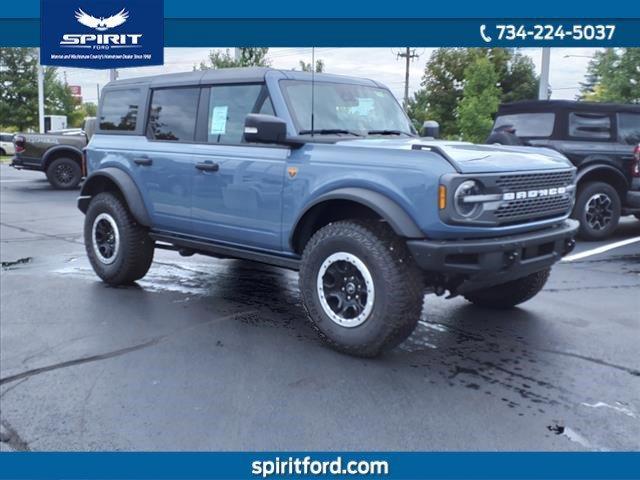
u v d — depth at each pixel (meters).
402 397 3.63
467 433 3.22
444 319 5.14
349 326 4.18
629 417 3.40
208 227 5.24
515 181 4.09
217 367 4.07
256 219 4.83
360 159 4.18
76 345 4.48
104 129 6.32
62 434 3.21
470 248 3.84
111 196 6.06
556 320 5.12
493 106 29.08
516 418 3.38
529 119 9.26
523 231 4.24
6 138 37.84
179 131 5.54
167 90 5.71
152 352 4.34
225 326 4.93
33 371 4.00
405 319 3.99
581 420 3.36
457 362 4.18
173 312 5.30
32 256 7.80
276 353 4.32
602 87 24.78
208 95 5.33
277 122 4.39
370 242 4.04
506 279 4.20
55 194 15.59
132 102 6.04
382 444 3.12
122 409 3.47
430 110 39.03
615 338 4.67
